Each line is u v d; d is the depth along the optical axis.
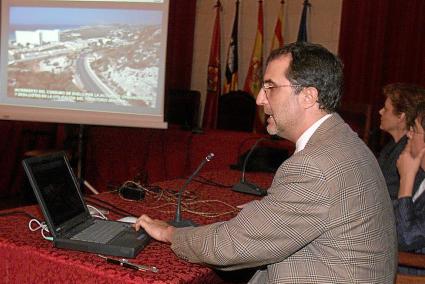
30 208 1.65
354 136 1.24
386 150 2.40
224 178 2.48
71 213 1.42
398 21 4.87
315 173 1.12
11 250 1.27
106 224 1.47
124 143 4.10
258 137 3.70
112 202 1.85
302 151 1.18
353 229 1.12
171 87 5.93
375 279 1.14
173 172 3.94
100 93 3.25
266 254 1.14
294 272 1.16
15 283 1.28
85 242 1.26
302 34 5.32
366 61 5.03
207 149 3.79
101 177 4.19
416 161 1.76
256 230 1.13
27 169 1.30
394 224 1.27
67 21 3.24
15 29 3.26
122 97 3.25
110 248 1.25
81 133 3.35
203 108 6.04
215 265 1.19
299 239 1.12
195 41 6.09
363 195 1.13
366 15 5.00
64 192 1.44
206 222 1.67
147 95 3.24
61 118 3.27
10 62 3.28
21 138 4.93
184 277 1.16
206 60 6.10
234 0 5.87
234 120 4.87
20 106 3.28
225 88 5.79
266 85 1.27
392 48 4.92
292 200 1.12
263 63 5.66
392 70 4.93
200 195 2.06
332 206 1.11
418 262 1.63
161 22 3.21
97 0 3.23
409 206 1.72
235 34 5.72
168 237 1.32
